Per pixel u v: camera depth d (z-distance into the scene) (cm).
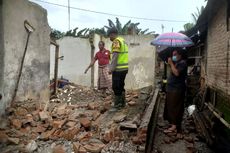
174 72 634
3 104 535
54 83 877
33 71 692
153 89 1148
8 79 573
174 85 647
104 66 917
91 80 1245
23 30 629
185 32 1095
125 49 657
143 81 1287
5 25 550
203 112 799
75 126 538
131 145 482
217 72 760
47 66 779
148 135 540
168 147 586
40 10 720
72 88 1014
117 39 646
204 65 1028
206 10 750
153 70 1280
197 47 1266
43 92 752
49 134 506
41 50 736
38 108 633
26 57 654
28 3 648
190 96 1070
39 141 489
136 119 587
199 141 641
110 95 905
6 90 565
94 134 525
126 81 1293
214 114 670
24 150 442
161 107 957
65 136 503
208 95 852
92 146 465
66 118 590
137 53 1284
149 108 674
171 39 712
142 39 1279
